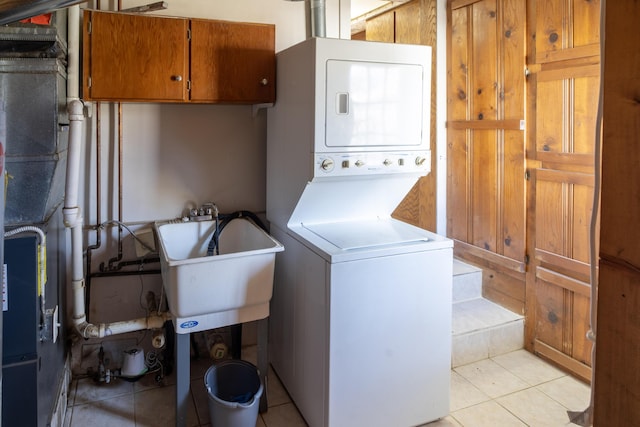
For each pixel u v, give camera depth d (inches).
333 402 77.9
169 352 100.7
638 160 23.0
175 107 101.0
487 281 122.6
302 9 106.6
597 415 25.9
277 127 96.7
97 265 98.8
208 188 105.1
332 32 108.9
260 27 93.6
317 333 80.5
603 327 25.3
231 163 106.3
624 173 23.7
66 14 82.8
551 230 103.2
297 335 89.7
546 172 103.0
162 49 86.8
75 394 94.5
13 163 69.5
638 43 22.6
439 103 129.6
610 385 25.0
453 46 126.3
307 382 85.6
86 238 97.4
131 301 101.4
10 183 69.5
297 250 88.4
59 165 74.4
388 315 80.6
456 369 105.1
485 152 119.0
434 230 133.6
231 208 107.4
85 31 82.4
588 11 91.7
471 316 113.8
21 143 69.9
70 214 83.7
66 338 94.9
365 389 80.2
